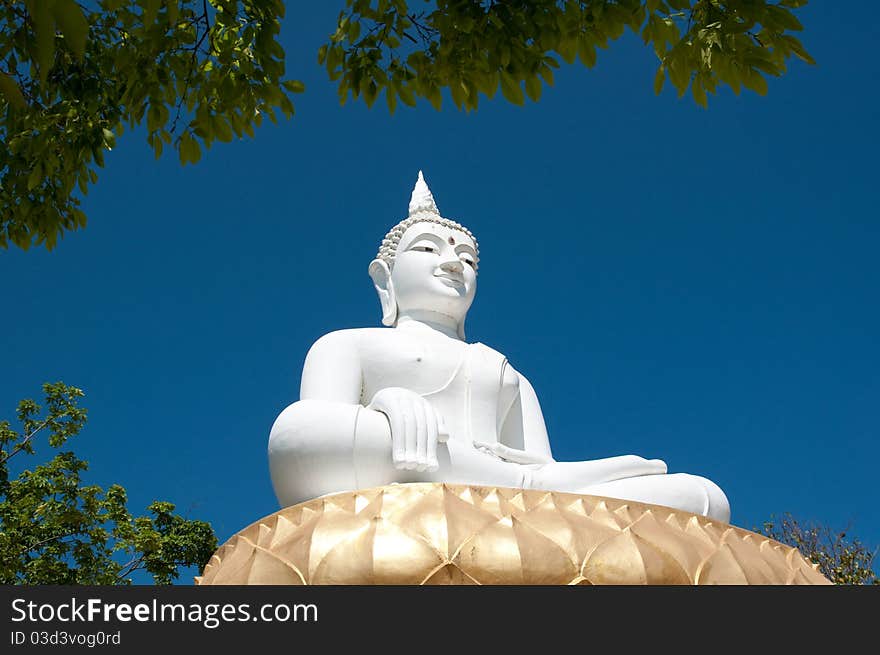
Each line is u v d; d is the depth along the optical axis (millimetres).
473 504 5129
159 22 6520
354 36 6547
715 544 5359
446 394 6762
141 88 6750
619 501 5387
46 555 13016
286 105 6926
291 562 4980
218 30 6980
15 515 13047
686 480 6102
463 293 7418
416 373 6762
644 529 5207
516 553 4828
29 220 7703
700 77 5711
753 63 5492
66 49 7109
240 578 5090
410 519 4969
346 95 6762
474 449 6074
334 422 5723
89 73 7273
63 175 7430
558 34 6008
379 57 6613
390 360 6781
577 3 5891
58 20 3004
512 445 7234
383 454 5680
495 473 5926
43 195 7719
